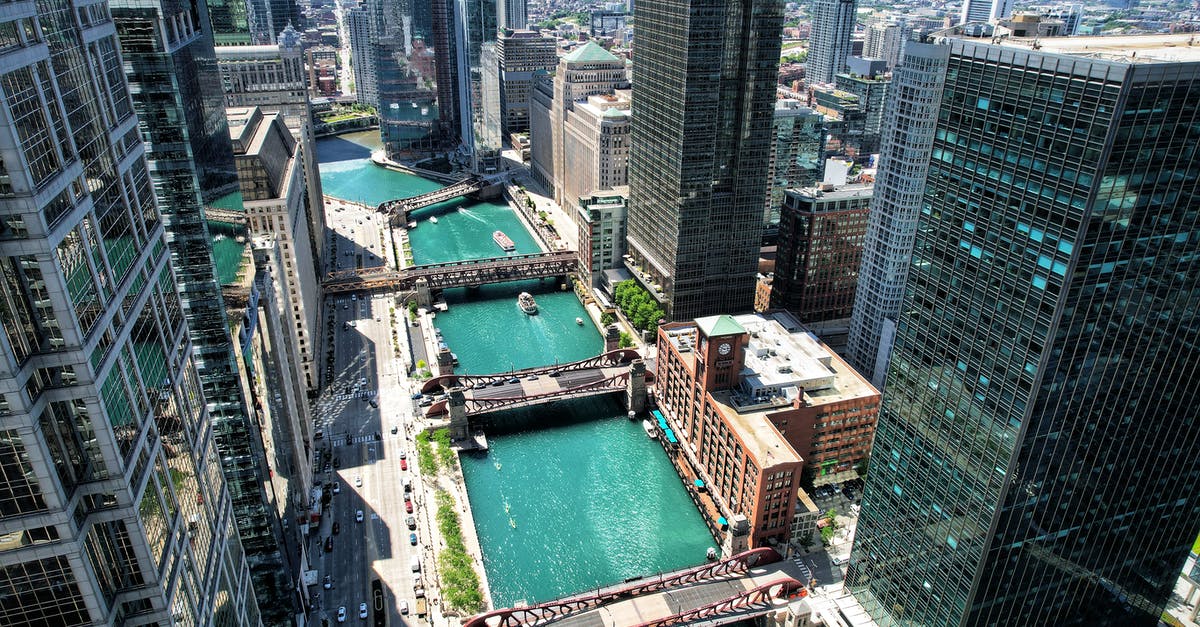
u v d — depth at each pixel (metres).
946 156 134.00
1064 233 113.56
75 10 75.62
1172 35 137.62
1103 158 106.12
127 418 78.88
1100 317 120.50
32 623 76.25
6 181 61.94
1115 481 142.62
